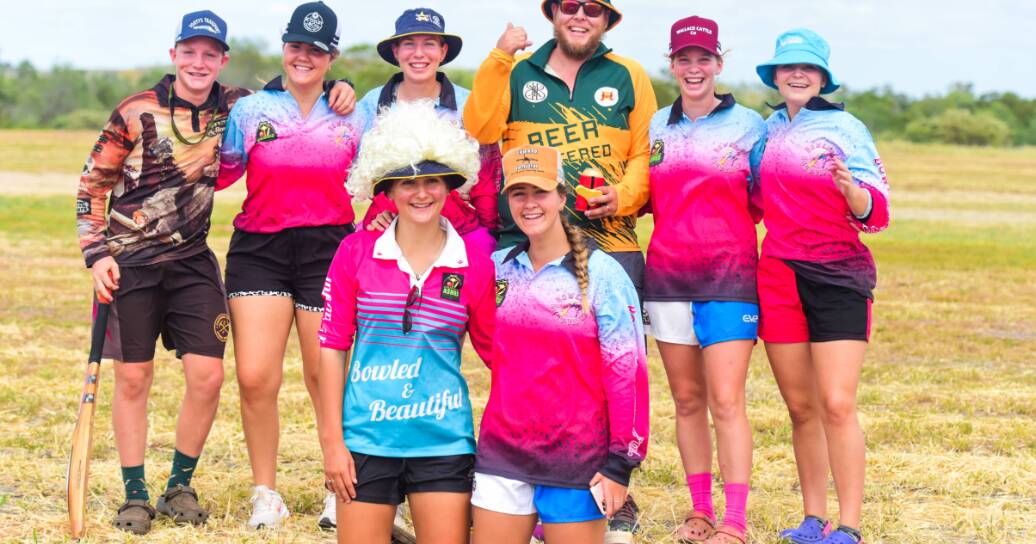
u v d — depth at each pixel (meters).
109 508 5.86
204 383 5.70
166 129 5.53
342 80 5.74
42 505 5.92
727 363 5.45
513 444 4.32
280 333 5.77
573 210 5.65
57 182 31.89
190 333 5.69
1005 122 84.94
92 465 6.62
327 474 4.37
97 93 95.50
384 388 4.33
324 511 5.70
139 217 5.57
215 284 5.77
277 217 5.67
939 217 28.27
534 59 5.73
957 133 76.38
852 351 5.23
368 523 4.36
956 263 18.88
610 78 5.71
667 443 7.50
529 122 5.71
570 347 4.27
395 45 5.73
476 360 10.59
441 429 4.34
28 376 9.11
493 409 4.39
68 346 10.52
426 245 4.41
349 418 4.38
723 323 5.43
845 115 5.21
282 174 5.61
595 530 4.36
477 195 5.73
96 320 5.59
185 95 5.56
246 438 5.81
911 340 11.76
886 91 98.44
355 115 5.74
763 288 5.46
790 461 7.12
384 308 4.33
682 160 5.48
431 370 4.36
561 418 4.29
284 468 6.79
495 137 5.61
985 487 6.55
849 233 5.24
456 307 4.36
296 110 5.62
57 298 13.25
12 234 19.81
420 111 4.36
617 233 5.68
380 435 4.32
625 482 4.25
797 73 5.26
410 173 4.21
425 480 4.34
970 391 9.28
